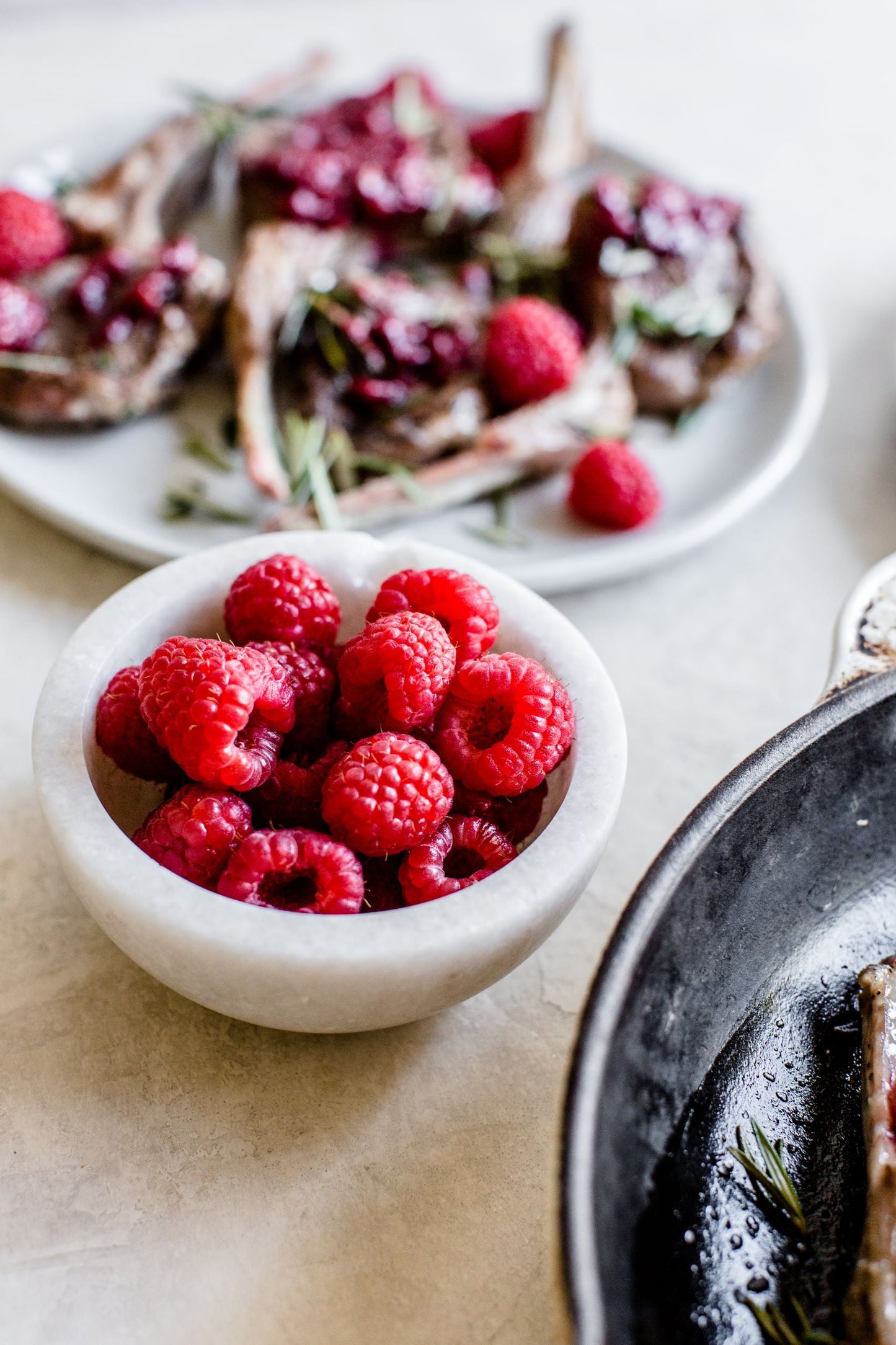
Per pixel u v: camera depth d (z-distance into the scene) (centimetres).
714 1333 27
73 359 44
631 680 40
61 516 40
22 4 66
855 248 56
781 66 69
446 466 42
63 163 51
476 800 31
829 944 31
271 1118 31
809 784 30
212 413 45
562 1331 24
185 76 61
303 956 28
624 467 42
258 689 30
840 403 48
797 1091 29
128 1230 30
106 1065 32
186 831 29
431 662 30
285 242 46
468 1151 31
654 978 27
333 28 67
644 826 36
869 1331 27
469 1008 33
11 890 34
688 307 46
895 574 34
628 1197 26
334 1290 29
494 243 50
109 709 31
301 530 40
